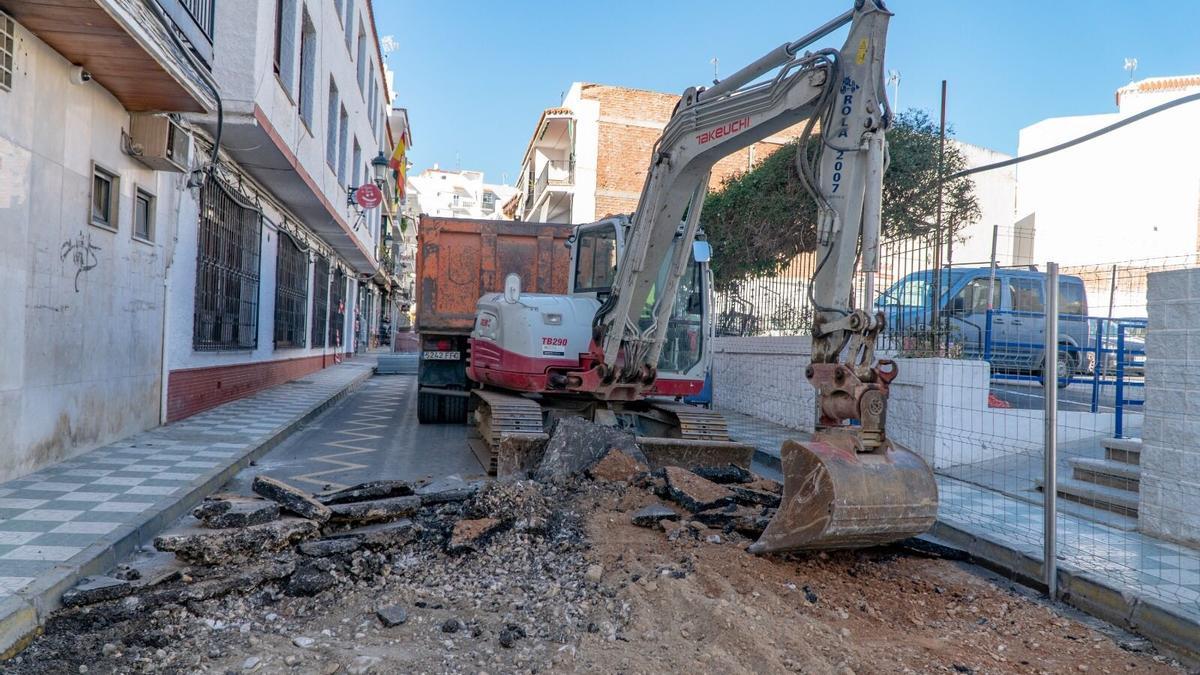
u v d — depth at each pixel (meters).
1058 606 4.98
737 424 13.18
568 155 39.12
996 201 25.80
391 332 57.34
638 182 34.97
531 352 8.37
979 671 3.81
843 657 3.78
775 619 4.12
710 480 7.11
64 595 4.14
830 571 5.07
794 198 13.83
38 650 3.72
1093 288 12.56
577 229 9.80
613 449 7.13
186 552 4.65
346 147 19.72
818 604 4.50
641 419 9.66
